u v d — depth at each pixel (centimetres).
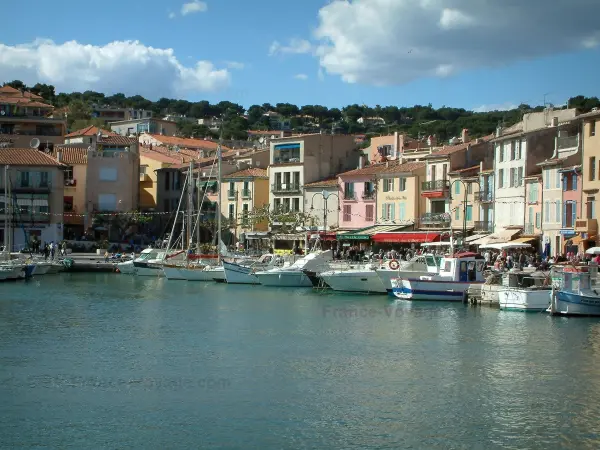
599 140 9056
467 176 11500
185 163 16438
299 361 5050
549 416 3941
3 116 15750
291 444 3575
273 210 14038
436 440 3625
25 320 6625
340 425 3809
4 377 4606
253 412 4000
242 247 13788
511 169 10606
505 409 4047
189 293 8875
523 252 9844
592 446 3566
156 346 5522
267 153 16062
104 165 14788
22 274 10312
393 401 4178
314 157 14300
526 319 6656
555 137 10225
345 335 5959
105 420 3872
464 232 10394
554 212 9719
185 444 3572
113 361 5028
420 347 5478
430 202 12100
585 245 9062
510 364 4956
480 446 3556
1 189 13225
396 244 11681
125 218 14525
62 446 3547
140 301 8056
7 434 3678
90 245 13775
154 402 4141
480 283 7831
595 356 5156
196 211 14912
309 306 7631
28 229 13375
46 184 13450
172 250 11850
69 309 7344
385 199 12612
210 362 5019
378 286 8694
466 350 5362
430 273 8238
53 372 4734
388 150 15375
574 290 6838
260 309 7425
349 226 13238
